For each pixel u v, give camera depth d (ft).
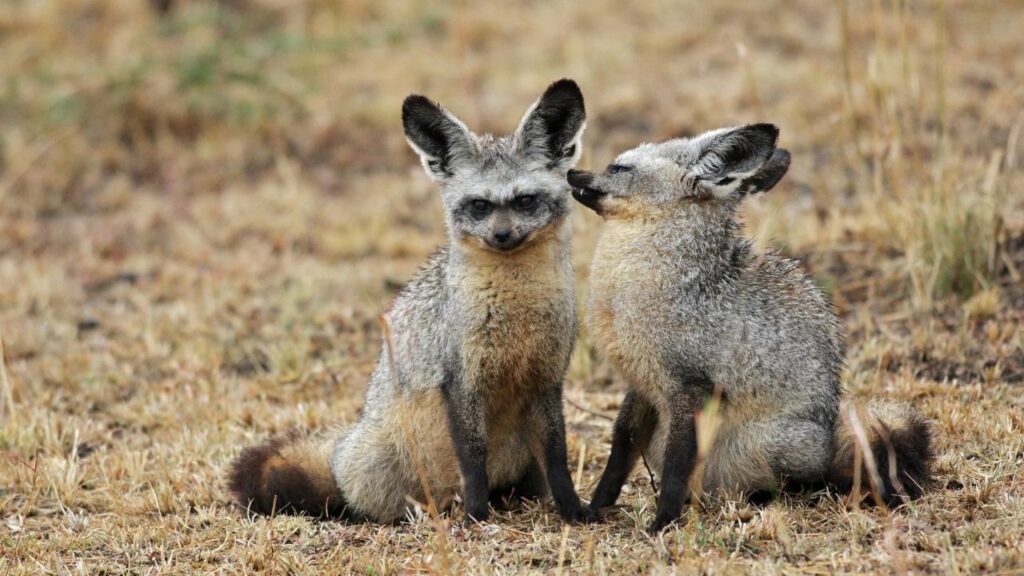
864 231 47.39
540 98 31.86
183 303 49.60
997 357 38.83
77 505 34.04
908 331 41.73
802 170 55.42
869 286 44.42
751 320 29.86
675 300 29.55
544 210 30.86
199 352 45.09
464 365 30.40
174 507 33.37
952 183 43.98
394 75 70.49
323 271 52.31
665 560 26.66
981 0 71.15
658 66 67.92
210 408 40.40
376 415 32.76
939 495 29.12
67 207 62.13
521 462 32.55
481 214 30.78
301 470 32.68
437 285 31.96
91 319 49.39
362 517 32.73
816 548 26.86
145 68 68.64
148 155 65.72
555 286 30.58
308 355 45.01
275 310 48.98
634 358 29.91
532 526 30.17
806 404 29.99
